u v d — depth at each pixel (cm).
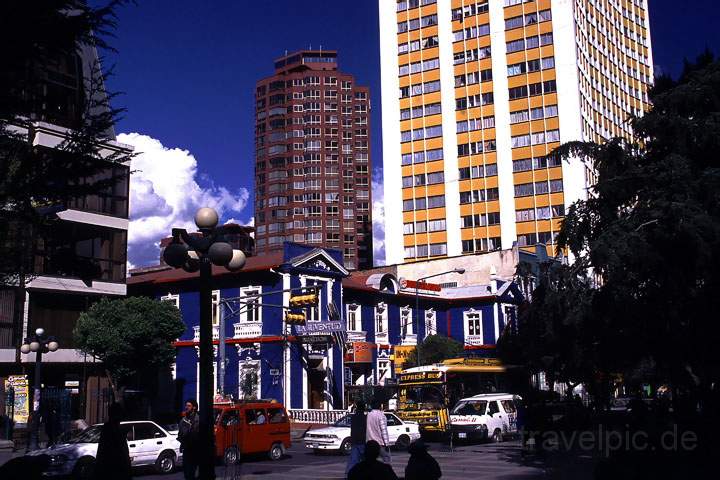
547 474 1805
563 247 1966
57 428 2895
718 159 1745
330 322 3847
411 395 3142
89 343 3173
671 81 2264
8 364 3123
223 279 4284
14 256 855
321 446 2567
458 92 8056
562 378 2495
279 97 14112
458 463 2134
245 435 2317
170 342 3503
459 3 8181
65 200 834
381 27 8612
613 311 1792
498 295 5241
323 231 13575
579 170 7300
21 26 723
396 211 8194
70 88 830
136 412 3894
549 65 7594
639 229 1675
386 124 8406
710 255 1548
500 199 7650
